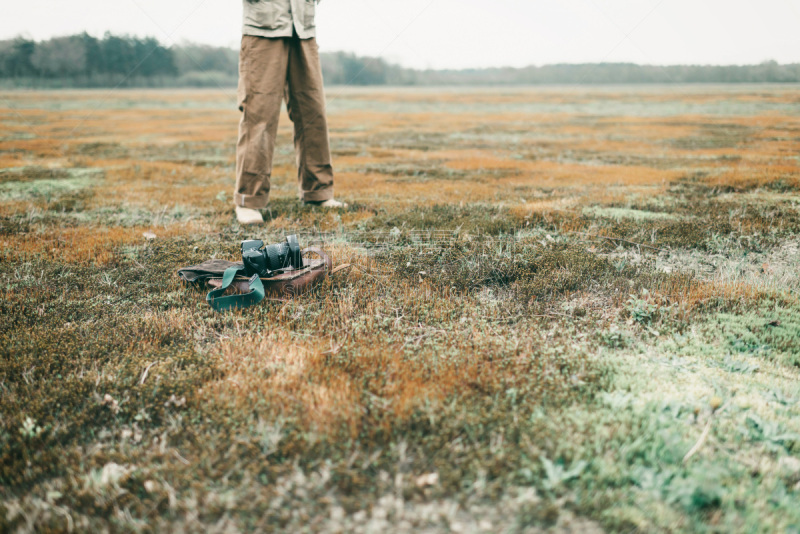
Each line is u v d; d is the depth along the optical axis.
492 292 3.24
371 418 1.92
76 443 1.86
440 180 7.20
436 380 2.19
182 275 3.32
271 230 4.60
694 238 4.12
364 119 20.23
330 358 2.37
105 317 2.86
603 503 1.54
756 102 25.16
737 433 1.88
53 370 2.30
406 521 1.49
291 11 4.61
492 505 1.54
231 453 1.76
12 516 1.51
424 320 2.81
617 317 2.83
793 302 2.99
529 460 1.71
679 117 18.84
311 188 5.40
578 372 2.26
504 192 6.16
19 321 2.80
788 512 1.52
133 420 1.99
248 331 2.65
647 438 1.83
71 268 3.62
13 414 1.99
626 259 3.70
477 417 1.91
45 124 17.62
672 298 3.04
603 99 31.12
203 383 2.20
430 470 1.68
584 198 5.69
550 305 3.02
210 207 5.53
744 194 5.84
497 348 2.47
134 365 2.33
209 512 1.53
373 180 7.13
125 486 1.65
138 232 4.51
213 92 47.56
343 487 1.61
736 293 3.09
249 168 4.80
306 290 3.16
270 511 1.53
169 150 11.17
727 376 2.27
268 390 2.09
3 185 6.66
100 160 9.41
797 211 4.87
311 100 5.09
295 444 1.78
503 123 18.12
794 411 2.02
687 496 1.54
